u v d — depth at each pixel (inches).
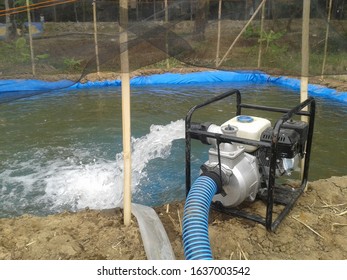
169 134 201.2
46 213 129.2
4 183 149.3
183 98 278.2
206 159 169.3
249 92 295.6
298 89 303.4
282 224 104.1
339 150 179.0
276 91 298.2
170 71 345.4
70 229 102.3
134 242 96.3
